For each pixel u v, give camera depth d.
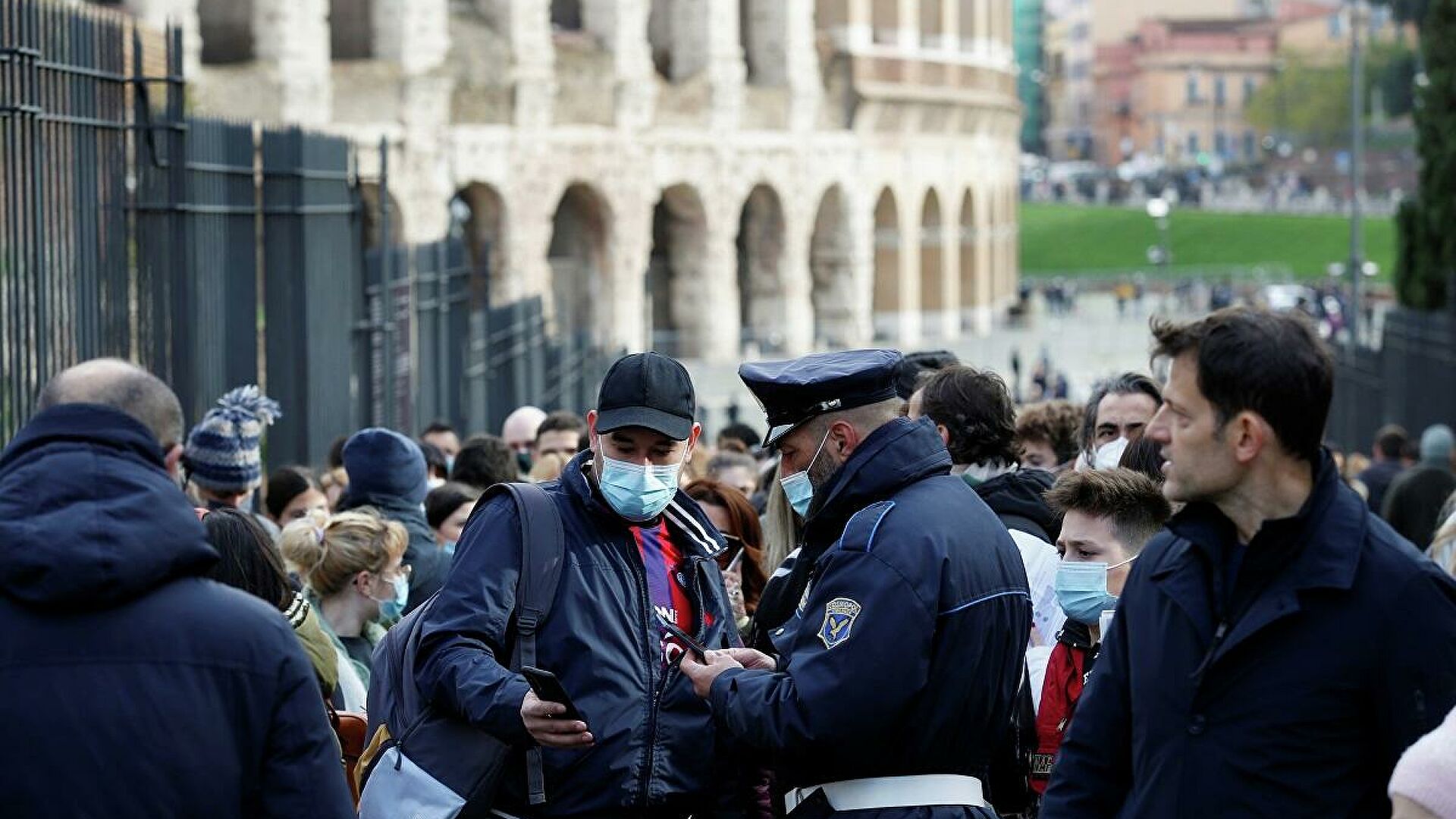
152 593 6.33
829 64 77.06
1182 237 149.38
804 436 8.05
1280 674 6.39
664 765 8.12
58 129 15.35
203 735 6.27
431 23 57.53
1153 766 6.59
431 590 12.48
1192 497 6.58
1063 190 185.00
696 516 8.61
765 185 74.75
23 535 6.18
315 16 53.38
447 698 7.91
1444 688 6.32
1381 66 175.38
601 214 66.31
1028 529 10.07
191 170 18.48
